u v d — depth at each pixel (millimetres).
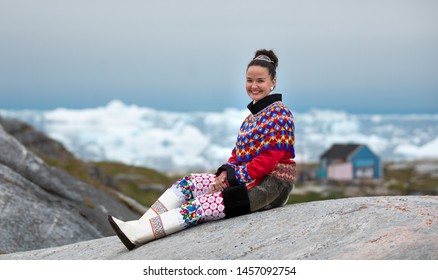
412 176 102938
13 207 12266
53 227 12500
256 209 8211
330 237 6992
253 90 8312
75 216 13742
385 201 7656
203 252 7387
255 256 7023
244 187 8102
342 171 100875
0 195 12328
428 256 6156
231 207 8117
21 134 26000
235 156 8516
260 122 8156
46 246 11969
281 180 8242
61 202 14141
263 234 7488
